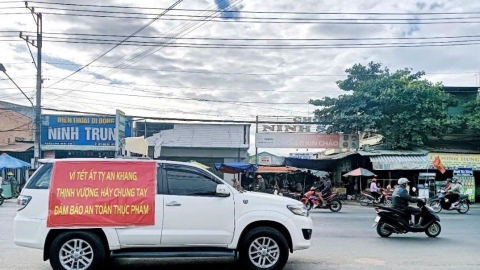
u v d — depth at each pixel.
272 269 6.61
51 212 6.36
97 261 6.37
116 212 6.45
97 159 6.75
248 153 32.94
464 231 12.21
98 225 6.38
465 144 26.94
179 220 6.52
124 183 6.58
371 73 30.16
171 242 6.50
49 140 28.94
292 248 6.76
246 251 6.59
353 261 7.75
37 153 22.14
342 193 25.86
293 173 30.05
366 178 26.39
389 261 7.79
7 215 14.41
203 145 30.78
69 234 6.36
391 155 24.52
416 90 24.88
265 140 28.16
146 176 6.67
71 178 6.52
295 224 6.79
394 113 25.73
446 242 10.15
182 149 31.03
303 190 27.00
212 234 6.55
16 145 29.39
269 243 6.67
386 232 10.92
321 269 7.08
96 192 6.49
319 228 12.38
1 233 10.48
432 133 25.27
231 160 31.22
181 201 6.57
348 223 13.68
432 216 10.91
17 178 27.66
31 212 6.40
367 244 9.70
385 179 25.48
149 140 30.48
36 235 6.32
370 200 22.19
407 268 7.22
